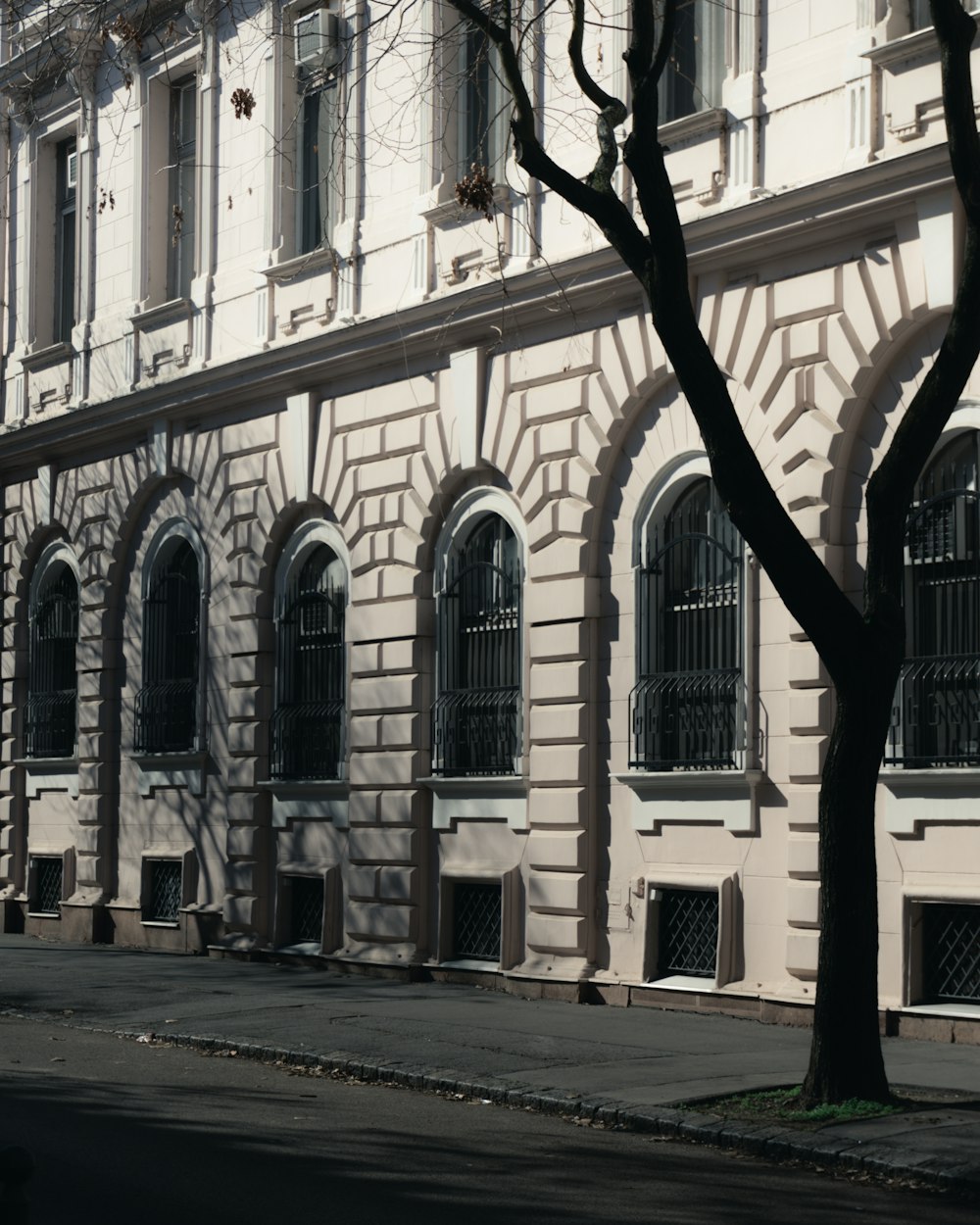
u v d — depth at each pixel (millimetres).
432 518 18969
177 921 22516
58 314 26500
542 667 17391
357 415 20016
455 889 18625
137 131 24031
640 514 16688
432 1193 8523
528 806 17469
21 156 26828
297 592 21094
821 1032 10641
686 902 16219
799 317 15336
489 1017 15367
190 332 22891
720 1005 15484
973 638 14070
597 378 17062
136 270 23922
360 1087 12156
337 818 20031
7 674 26625
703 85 16547
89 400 24922
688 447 16219
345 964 19484
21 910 26172
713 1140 9984
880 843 14461
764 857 15375
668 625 16547
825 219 14898
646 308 16609
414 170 19438
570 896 16906
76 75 24531
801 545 10617
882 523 10734
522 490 17812
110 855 24141
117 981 18625
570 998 16719
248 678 21359
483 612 18547
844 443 14953
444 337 18672
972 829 13844
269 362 20922
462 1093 11734
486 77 18844
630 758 16562
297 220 21500
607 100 11609
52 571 25984
